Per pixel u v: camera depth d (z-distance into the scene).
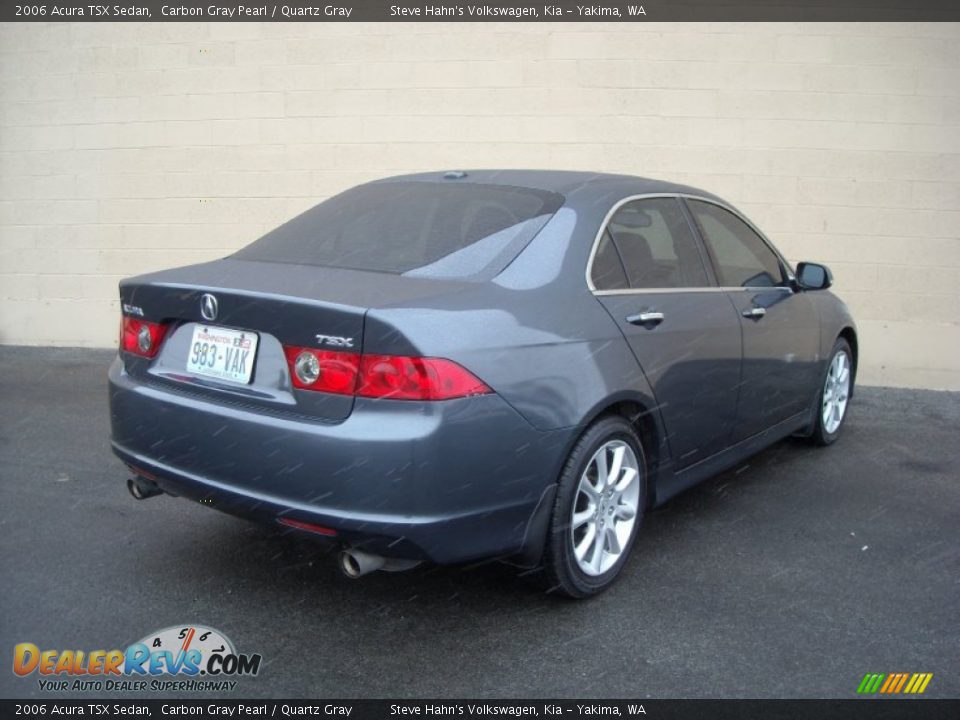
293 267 3.46
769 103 7.25
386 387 2.83
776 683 2.94
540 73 7.46
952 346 7.25
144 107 8.02
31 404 6.30
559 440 3.15
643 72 7.34
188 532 4.07
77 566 3.69
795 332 4.82
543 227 3.52
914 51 7.07
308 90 7.77
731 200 7.37
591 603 3.47
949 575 3.79
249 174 7.95
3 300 8.41
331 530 2.87
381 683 2.90
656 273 3.89
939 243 7.20
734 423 4.30
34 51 8.13
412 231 3.61
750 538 4.16
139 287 3.38
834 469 5.21
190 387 3.21
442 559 2.92
